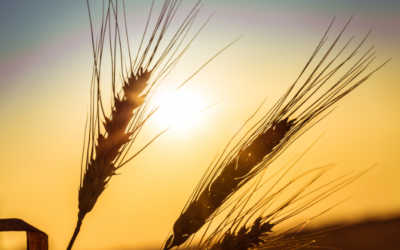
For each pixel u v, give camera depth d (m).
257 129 0.25
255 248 0.25
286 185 0.25
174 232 0.25
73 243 0.24
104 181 0.25
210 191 0.25
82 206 0.25
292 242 0.25
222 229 0.25
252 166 0.25
